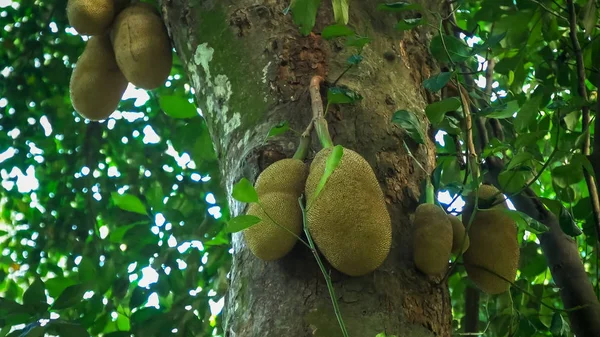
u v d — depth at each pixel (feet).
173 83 32.24
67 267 31.37
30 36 32.96
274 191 13.57
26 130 33.32
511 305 19.34
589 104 18.31
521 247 22.36
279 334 13.33
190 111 19.24
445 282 14.21
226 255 25.35
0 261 32.68
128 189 31.73
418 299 13.79
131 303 24.62
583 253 28.96
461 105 15.87
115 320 25.96
